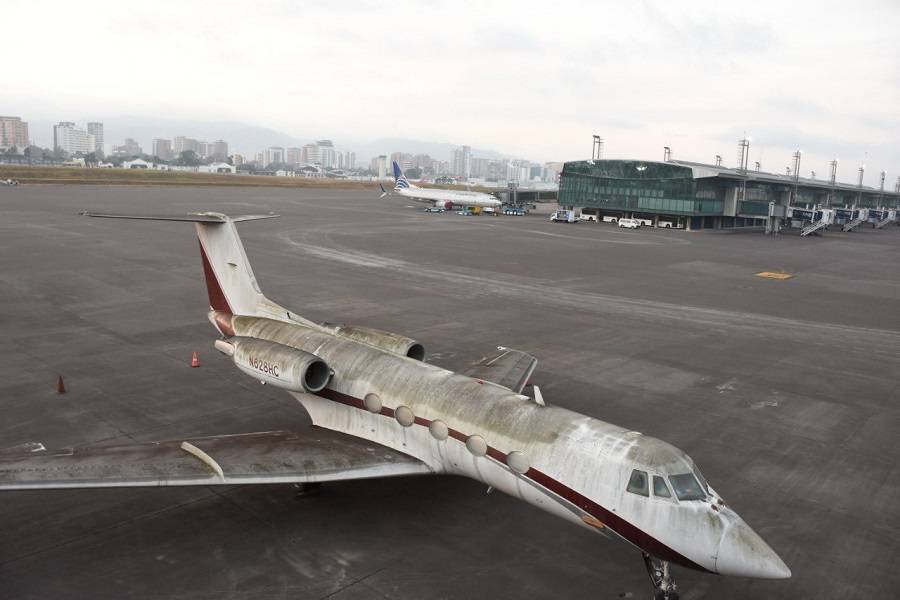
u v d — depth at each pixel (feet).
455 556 39.40
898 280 164.86
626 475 33.96
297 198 447.42
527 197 465.88
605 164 330.54
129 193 404.36
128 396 64.85
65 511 43.21
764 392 72.84
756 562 31.42
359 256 169.89
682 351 88.99
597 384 73.61
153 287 118.42
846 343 96.94
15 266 134.10
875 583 38.22
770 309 120.98
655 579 35.14
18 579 35.73
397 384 45.16
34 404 61.93
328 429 49.08
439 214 346.13
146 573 36.68
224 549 39.34
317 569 37.63
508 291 129.29
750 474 52.34
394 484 48.29
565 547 40.81
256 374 49.85
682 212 300.81
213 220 59.88
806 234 301.02
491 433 39.40
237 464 40.06
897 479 52.31
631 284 143.13
